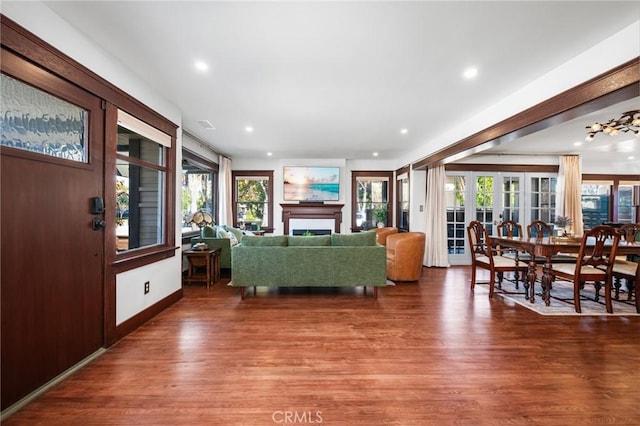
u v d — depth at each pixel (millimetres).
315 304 3605
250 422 1586
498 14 1878
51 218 1908
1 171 1611
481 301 3748
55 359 1940
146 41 2227
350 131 4711
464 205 6457
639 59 1938
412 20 1942
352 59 2459
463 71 2658
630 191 7230
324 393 1836
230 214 6875
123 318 2643
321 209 7281
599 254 3299
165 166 3475
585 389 1885
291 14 1887
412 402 1754
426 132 4770
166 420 1598
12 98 1706
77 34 2086
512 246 4059
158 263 3242
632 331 2795
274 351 2379
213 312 3295
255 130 4699
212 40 2203
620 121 3576
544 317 3168
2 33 1596
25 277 1738
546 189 6480
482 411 1680
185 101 3457
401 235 4969
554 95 2613
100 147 2336
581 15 1887
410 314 3256
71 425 1557
